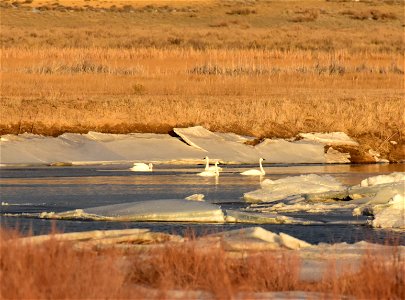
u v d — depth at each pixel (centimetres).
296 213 8212
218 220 7700
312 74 18950
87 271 4003
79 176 11431
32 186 10381
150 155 13300
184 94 16038
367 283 4181
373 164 13600
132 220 7725
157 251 4791
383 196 8481
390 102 14912
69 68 19138
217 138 13950
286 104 14838
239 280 4384
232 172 12112
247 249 5194
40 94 15475
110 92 16138
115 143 13550
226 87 16938
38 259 4097
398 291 4150
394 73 19775
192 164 13088
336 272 4666
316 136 14312
